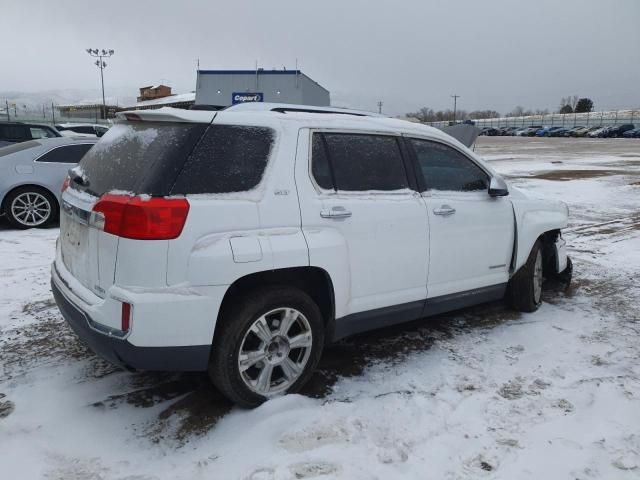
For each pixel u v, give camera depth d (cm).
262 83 3275
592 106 14200
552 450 310
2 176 829
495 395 369
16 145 892
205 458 296
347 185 372
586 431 329
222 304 327
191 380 382
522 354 434
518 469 293
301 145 352
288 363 350
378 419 335
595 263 723
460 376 395
